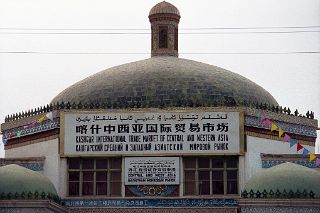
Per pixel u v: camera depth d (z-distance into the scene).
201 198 33.88
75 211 34.12
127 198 34.03
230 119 34.19
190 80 36.62
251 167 34.22
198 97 35.75
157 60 39.31
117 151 34.28
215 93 36.12
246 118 34.41
